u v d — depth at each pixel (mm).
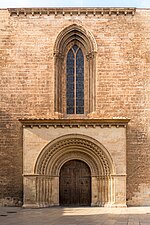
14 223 25203
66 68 41781
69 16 41438
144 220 27188
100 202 39219
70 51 41938
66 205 40031
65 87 41531
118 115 40406
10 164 39938
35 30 41312
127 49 41000
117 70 40781
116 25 41219
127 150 39938
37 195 38406
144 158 39844
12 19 41500
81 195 40219
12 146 40125
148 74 40750
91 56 41000
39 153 38656
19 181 39719
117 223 25344
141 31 41156
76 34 41531
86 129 38969
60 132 38938
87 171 40375
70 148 39781
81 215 30672
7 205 39594
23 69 40969
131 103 40500
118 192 38250
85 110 41438
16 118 40469
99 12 41312
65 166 40469
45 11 41312
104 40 41125
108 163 38906
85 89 41594
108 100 40562
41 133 38875
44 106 40625
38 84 40781
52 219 27719
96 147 39062
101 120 38625
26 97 40688
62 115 40875
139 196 39406
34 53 41094
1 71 40969
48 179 39375
